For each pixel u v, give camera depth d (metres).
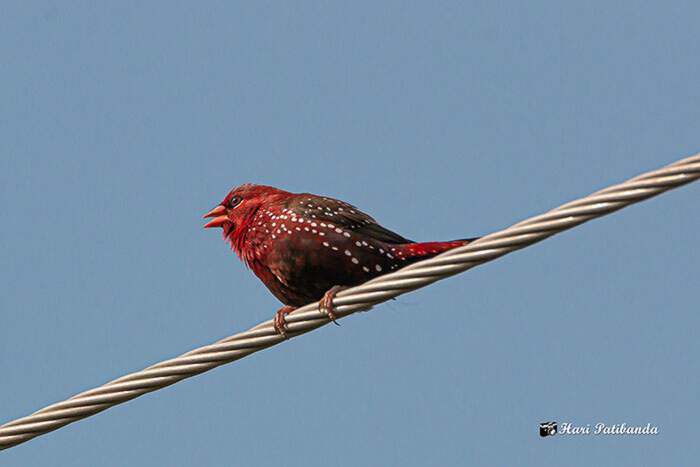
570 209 11.25
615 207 11.11
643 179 10.98
